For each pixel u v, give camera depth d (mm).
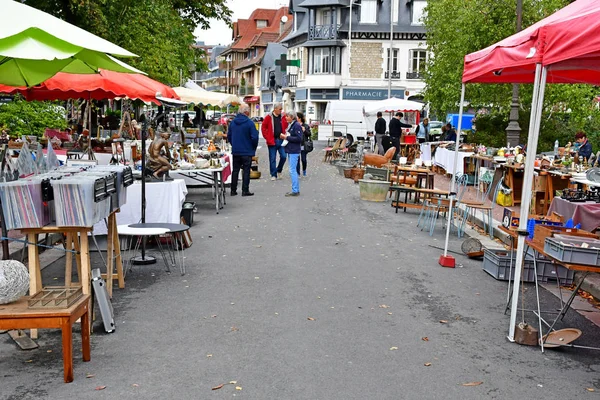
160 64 21906
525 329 5547
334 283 7395
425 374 4762
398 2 50531
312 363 4910
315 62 52344
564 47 5109
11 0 5746
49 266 7797
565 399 4418
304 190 16781
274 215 12398
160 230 7250
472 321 6152
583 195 9953
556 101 22453
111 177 5906
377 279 7656
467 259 9039
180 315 6070
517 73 8570
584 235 6180
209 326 5758
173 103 21594
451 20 25094
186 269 7934
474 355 5215
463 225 11102
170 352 5094
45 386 4402
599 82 8391
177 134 19938
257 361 4930
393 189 13336
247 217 12086
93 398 4219
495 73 8523
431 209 13172
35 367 4746
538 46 5418
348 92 51031
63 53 5379
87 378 4551
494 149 17281
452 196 8648
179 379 4555
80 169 6406
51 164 6562
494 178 15398
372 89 50875
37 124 18109
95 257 8492
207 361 4910
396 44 50344
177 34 27938
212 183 14281
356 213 13055
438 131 35469
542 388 4594
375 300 6754
